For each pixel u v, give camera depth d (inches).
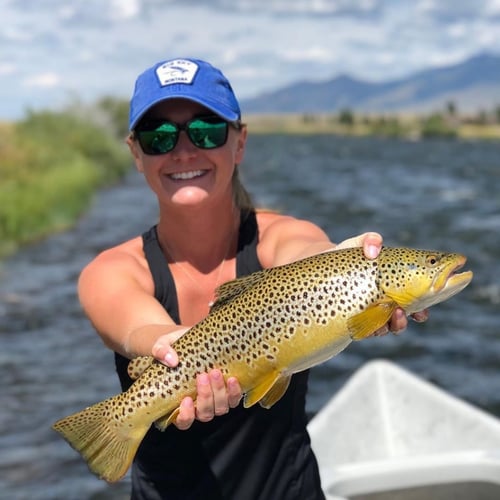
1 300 180.1
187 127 35.9
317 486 37.7
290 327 32.6
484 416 72.1
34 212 288.0
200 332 32.9
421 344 153.2
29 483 91.0
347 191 475.8
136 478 37.4
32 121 649.0
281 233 38.8
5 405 115.0
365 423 74.2
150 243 38.1
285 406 36.0
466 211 367.9
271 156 995.9
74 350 143.1
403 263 32.6
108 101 756.0
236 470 35.9
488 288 198.1
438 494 58.2
